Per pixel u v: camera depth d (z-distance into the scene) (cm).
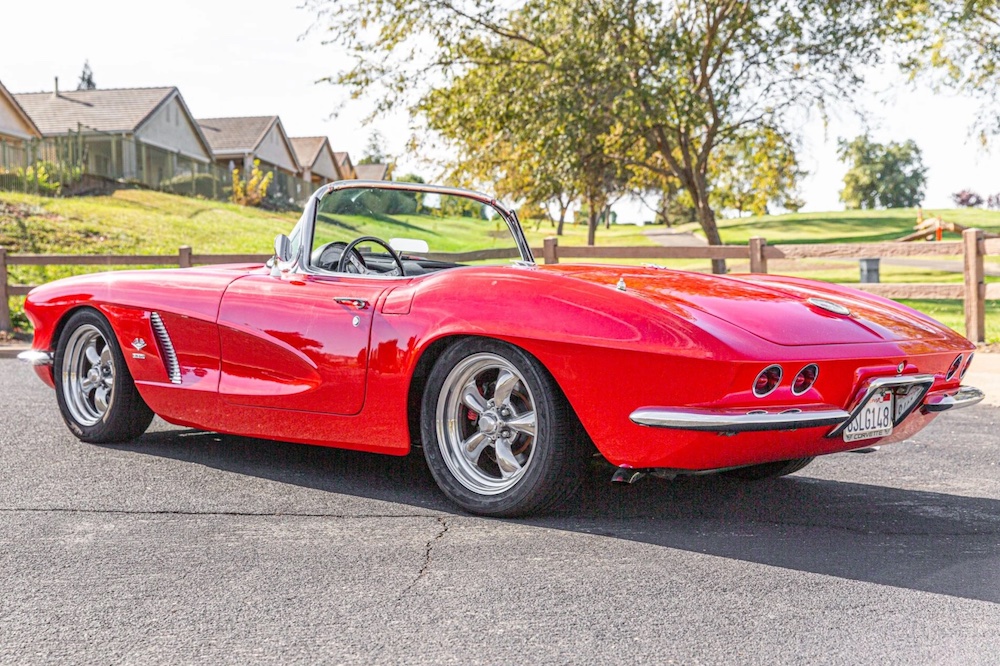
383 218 420
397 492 373
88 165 3675
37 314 482
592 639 226
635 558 290
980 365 738
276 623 236
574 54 1617
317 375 369
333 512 344
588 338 298
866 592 260
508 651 219
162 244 2519
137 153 3878
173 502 357
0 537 312
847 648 220
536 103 1681
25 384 710
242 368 399
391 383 346
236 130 5303
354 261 412
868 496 379
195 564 283
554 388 315
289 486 383
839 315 333
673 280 353
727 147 2106
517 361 318
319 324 369
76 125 4144
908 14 1719
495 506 331
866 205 10075
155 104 4291
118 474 404
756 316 310
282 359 382
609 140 1759
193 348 416
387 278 366
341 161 6925
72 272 1833
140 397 457
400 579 269
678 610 245
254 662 213
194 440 479
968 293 858
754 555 294
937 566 285
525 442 334
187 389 417
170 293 427
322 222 400
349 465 423
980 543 311
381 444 357
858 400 309
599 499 366
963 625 235
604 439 305
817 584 266
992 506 363
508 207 452
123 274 458
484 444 339
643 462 302
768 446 298
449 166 1827
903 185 9894
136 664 212
